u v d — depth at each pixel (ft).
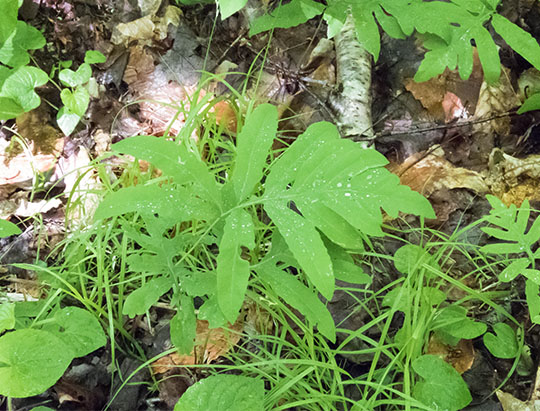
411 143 2.91
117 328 2.60
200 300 2.68
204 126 2.87
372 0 2.88
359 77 2.95
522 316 2.65
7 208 2.79
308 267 2.45
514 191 2.82
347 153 2.52
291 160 2.55
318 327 2.47
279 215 2.51
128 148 2.49
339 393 2.56
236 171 2.56
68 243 2.71
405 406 2.43
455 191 2.83
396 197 2.48
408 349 2.52
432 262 2.65
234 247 2.48
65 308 2.50
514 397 2.52
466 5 2.85
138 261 2.52
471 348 2.60
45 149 2.87
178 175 2.50
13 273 2.69
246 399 2.37
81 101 2.82
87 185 2.76
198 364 2.55
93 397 2.52
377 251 2.75
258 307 2.61
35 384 2.35
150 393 2.54
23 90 2.81
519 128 2.92
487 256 2.68
